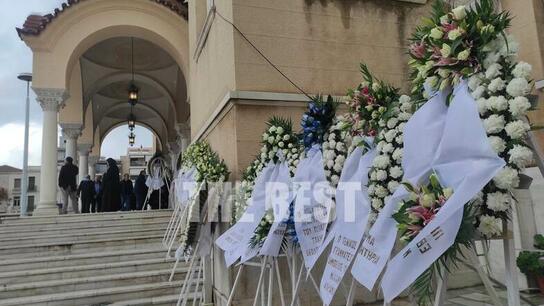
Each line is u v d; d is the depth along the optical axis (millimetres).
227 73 5832
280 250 4301
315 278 5039
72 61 11492
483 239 2277
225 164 5777
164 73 16047
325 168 3797
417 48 2609
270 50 5707
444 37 2396
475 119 2164
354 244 2986
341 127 3648
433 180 2262
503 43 2248
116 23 11578
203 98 7918
